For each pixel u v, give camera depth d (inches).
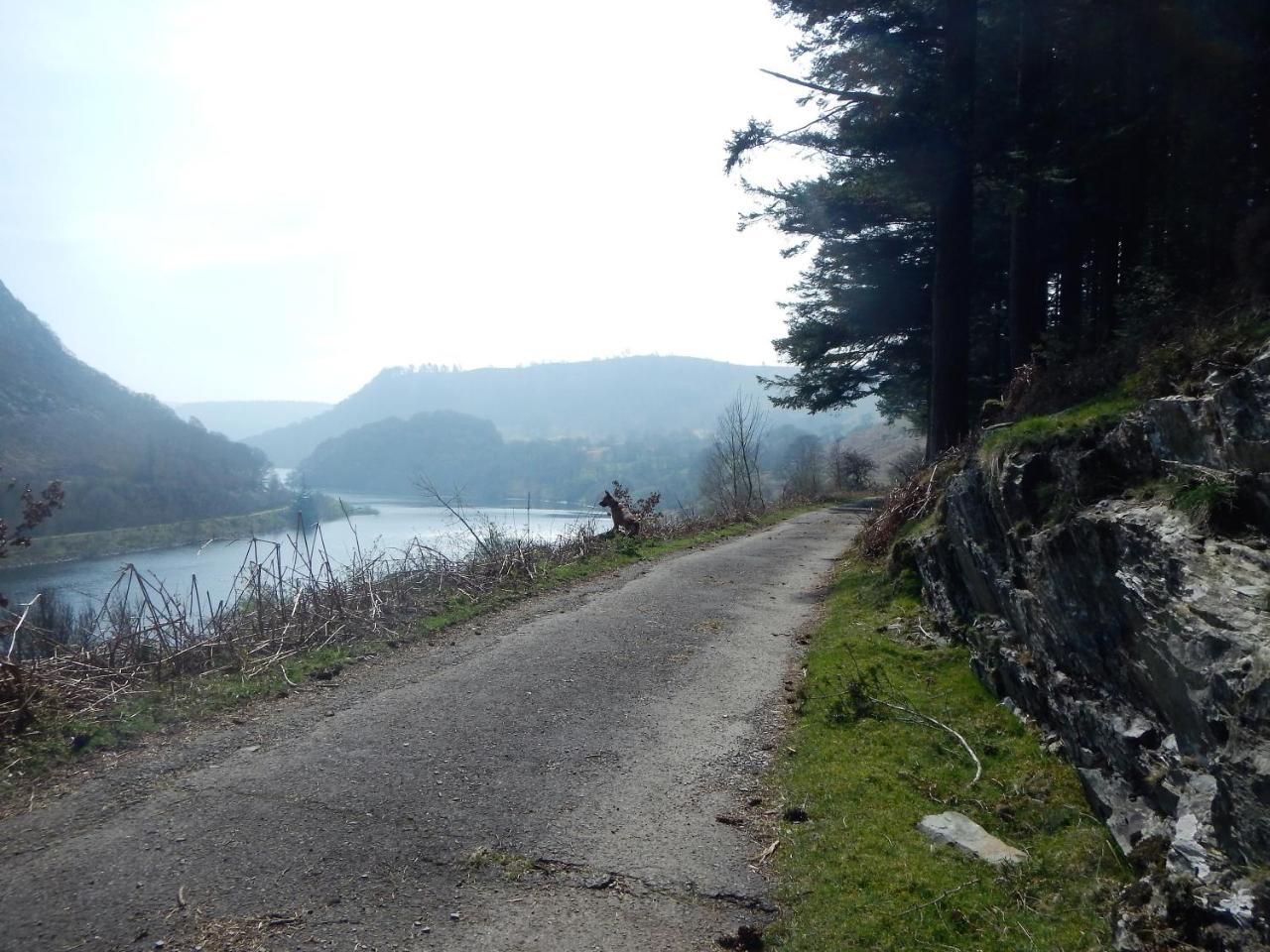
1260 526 145.0
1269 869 110.5
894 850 172.9
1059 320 625.6
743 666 306.8
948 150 462.6
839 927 149.1
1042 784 193.6
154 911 152.0
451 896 158.9
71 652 287.4
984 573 259.3
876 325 869.2
